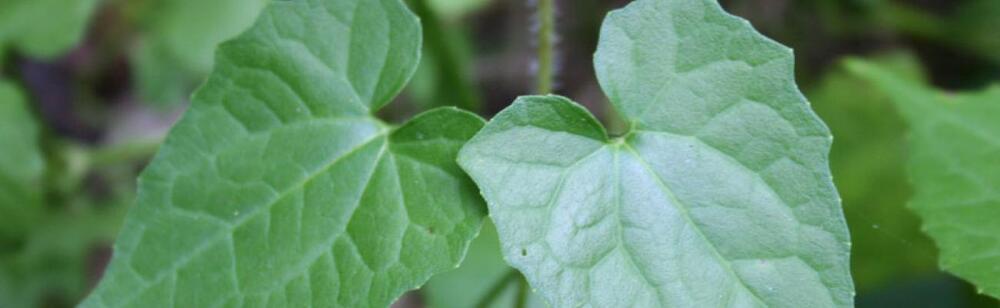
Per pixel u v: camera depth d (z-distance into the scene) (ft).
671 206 0.98
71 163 1.46
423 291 1.38
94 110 1.74
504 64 1.78
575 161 0.98
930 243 1.35
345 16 1.03
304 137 1.03
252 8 1.43
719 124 0.98
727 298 0.97
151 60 1.45
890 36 1.65
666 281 0.97
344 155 1.02
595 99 1.70
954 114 1.19
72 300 1.43
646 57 0.99
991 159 1.15
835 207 0.97
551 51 1.18
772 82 0.98
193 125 1.04
